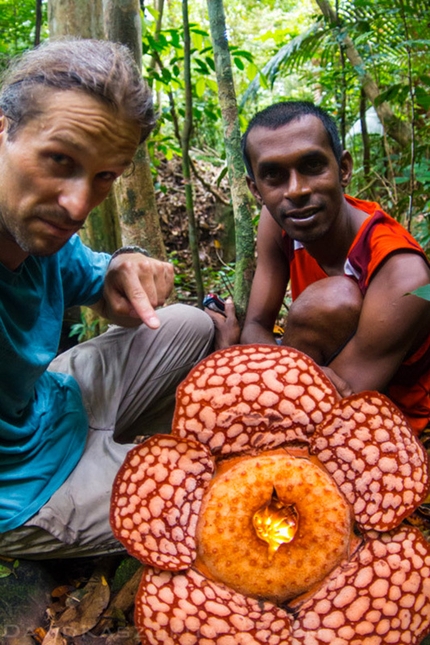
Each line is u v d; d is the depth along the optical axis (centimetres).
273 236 99
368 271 79
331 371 78
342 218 85
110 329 93
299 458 61
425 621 59
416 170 129
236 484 59
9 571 75
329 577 59
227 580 58
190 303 171
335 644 57
